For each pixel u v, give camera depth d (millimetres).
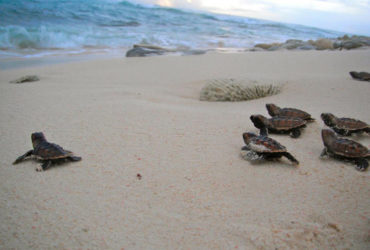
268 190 241
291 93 540
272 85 551
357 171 266
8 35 1283
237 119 397
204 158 292
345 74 665
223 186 247
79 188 243
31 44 1273
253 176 261
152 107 446
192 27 2320
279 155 277
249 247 184
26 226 200
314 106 452
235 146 318
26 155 280
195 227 201
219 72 759
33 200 227
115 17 2178
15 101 485
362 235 191
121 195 234
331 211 215
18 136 341
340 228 197
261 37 2252
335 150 282
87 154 299
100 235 193
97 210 217
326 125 350
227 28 2535
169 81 681
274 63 854
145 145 319
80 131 355
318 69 740
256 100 515
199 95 564
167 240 190
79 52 1227
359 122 337
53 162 280
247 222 204
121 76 744
